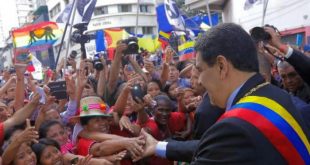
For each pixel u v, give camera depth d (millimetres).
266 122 1441
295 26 14086
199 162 1504
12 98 5191
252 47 1611
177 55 11438
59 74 7168
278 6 14883
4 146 3002
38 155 2969
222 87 1610
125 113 3568
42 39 8539
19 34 8484
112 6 38062
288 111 1509
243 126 1429
